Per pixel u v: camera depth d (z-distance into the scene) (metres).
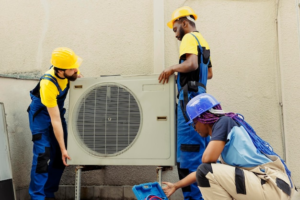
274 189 1.69
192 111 1.92
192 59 2.24
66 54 2.31
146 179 2.93
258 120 2.88
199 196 2.22
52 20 3.25
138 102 2.30
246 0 3.00
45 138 2.54
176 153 2.36
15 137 2.80
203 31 3.00
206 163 1.82
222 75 2.95
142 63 3.04
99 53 3.12
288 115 2.82
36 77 3.19
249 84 2.92
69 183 3.03
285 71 2.86
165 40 3.02
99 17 3.16
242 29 2.98
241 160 1.78
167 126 2.26
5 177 2.41
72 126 2.38
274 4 2.96
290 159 2.78
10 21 3.34
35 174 2.45
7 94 2.76
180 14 2.49
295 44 2.86
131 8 3.12
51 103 2.35
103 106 2.36
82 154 2.35
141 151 2.27
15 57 3.29
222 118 1.85
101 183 2.99
